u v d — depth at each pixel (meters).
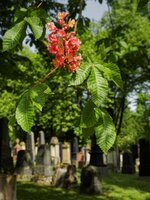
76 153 31.03
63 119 27.88
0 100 29.44
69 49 2.41
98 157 19.14
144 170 17.61
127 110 23.81
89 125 2.31
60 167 14.99
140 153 18.02
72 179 14.36
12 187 9.09
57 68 2.48
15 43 2.62
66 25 2.55
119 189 13.89
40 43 9.70
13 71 9.80
